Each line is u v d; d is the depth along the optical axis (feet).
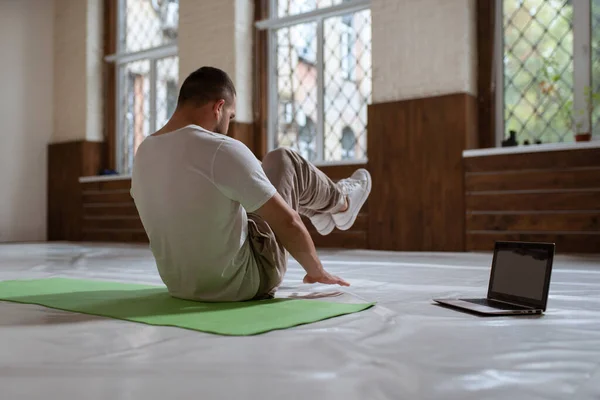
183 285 5.44
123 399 2.59
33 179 24.40
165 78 22.30
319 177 6.05
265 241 5.41
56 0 24.88
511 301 5.20
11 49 23.90
